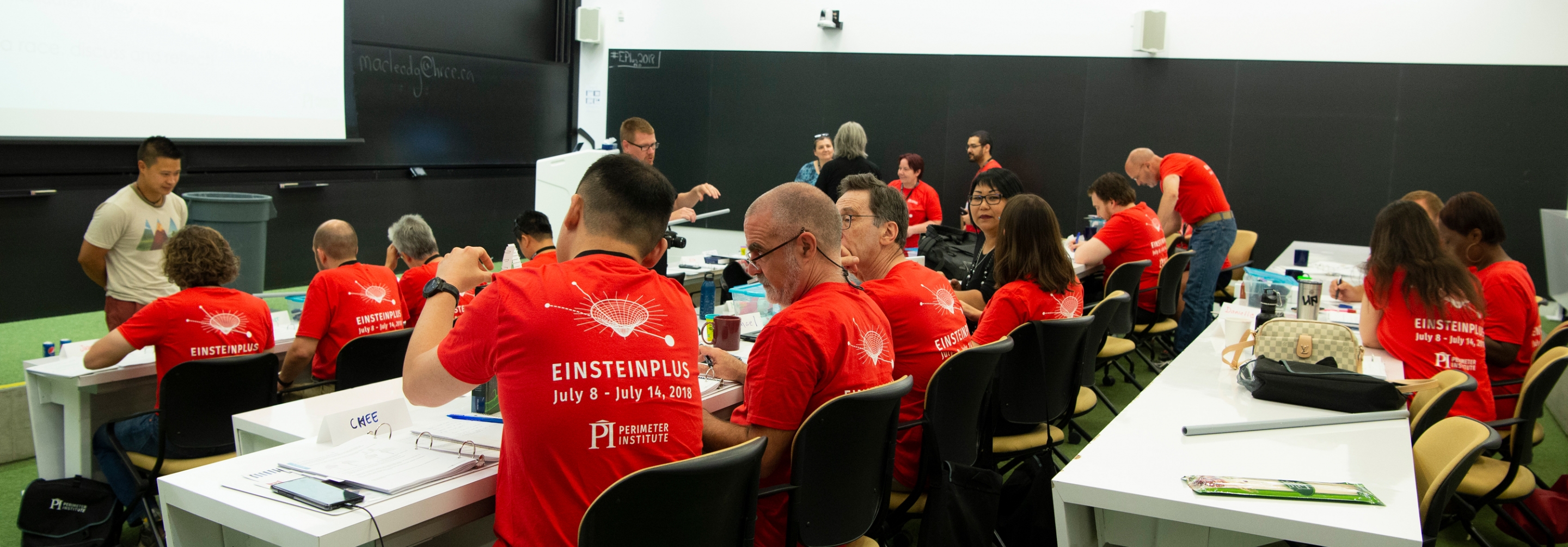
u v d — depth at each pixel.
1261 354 2.59
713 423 1.71
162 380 2.35
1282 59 7.28
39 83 5.34
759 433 1.67
